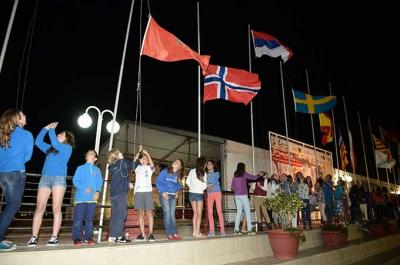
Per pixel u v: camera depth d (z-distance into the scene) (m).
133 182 8.46
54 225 5.63
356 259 11.04
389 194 21.03
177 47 9.28
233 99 11.36
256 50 13.37
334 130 19.41
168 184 7.48
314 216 19.12
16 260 4.37
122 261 5.38
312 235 10.51
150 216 7.05
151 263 5.77
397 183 32.47
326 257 9.13
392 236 15.47
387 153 22.77
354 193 15.05
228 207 14.26
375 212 17.84
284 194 8.72
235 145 15.62
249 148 16.30
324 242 10.94
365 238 13.66
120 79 8.31
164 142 16.86
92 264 5.03
